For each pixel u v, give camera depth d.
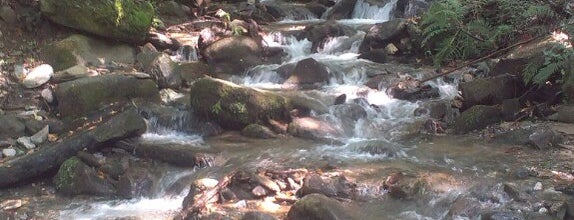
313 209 4.67
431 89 7.65
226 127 6.92
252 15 10.72
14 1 8.30
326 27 9.71
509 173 5.43
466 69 8.06
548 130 6.13
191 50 8.84
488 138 6.43
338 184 5.24
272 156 6.11
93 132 6.33
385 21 10.05
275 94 7.02
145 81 7.54
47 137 6.75
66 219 5.26
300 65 8.34
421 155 6.04
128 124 6.56
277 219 4.72
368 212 4.91
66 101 7.05
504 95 6.98
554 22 7.72
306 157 6.05
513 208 4.74
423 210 4.92
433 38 8.52
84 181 5.79
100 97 7.19
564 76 6.75
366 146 6.21
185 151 6.15
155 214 5.29
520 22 8.00
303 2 12.51
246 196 5.28
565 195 4.90
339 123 6.92
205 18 10.52
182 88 8.04
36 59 7.89
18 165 5.93
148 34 8.78
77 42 8.05
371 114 7.19
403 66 8.54
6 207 5.51
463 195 5.04
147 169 6.05
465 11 8.34
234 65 8.66
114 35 8.37
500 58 7.74
